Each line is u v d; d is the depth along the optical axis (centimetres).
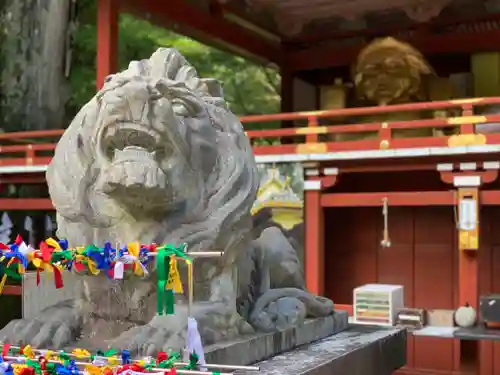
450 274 1139
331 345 488
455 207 971
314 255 1026
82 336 410
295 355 440
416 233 1170
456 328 902
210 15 1462
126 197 378
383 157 981
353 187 1203
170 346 356
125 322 413
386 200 994
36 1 1714
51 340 391
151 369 315
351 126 1012
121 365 321
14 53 1709
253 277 504
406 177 1182
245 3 1538
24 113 1719
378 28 1664
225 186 419
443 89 1409
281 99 1811
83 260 331
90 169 404
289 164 1046
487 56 1563
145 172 369
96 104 406
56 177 412
